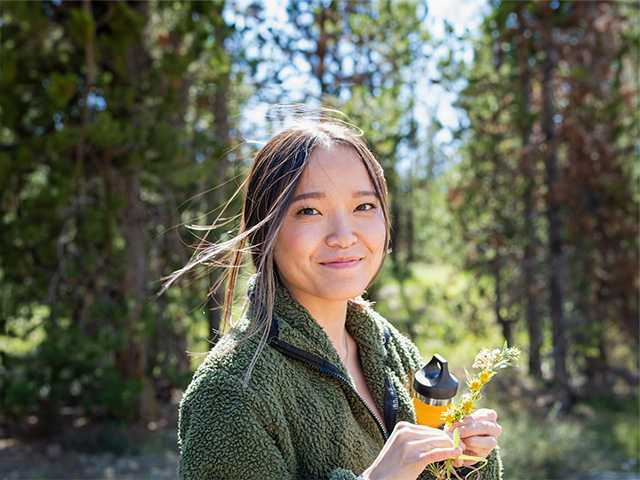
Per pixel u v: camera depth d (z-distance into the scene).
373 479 1.23
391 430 1.48
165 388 9.16
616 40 9.45
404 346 1.66
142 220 8.02
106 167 7.50
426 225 13.21
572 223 9.37
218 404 1.27
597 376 10.05
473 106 9.22
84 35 6.95
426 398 1.38
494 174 9.57
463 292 10.00
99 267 7.68
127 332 7.41
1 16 7.55
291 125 1.49
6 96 7.23
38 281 7.52
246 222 1.51
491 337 10.50
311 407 1.34
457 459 1.30
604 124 9.41
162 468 7.02
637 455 7.31
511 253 9.65
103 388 7.55
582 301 9.52
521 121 9.06
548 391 9.16
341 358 1.51
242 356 1.33
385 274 9.06
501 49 9.27
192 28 7.50
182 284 7.77
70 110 7.54
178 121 8.41
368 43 8.55
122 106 7.40
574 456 6.99
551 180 9.10
